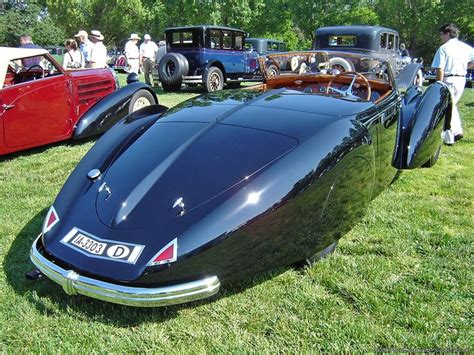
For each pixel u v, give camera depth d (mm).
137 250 2014
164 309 2355
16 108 5062
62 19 43594
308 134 2408
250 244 2137
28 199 3939
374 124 2936
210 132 2539
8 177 4590
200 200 2135
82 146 5844
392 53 11922
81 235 2170
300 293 2465
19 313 2342
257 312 2330
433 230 3250
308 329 2184
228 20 32156
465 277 2596
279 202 2154
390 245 3008
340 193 2432
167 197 2176
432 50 35250
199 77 11562
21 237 3215
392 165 3525
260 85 4438
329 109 2752
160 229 2062
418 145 3523
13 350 2088
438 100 3805
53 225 2318
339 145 2400
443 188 4156
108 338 2152
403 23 34156
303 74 4379
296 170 2232
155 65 12492
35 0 41906
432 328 2174
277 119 2590
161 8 35406
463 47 5359
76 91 5797
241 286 2541
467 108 8734
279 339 2125
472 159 5086
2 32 38188
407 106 3803
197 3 31891
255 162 2254
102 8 43125
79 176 2576
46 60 5492
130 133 2865
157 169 2340
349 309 2352
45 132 5457
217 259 2074
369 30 11008
